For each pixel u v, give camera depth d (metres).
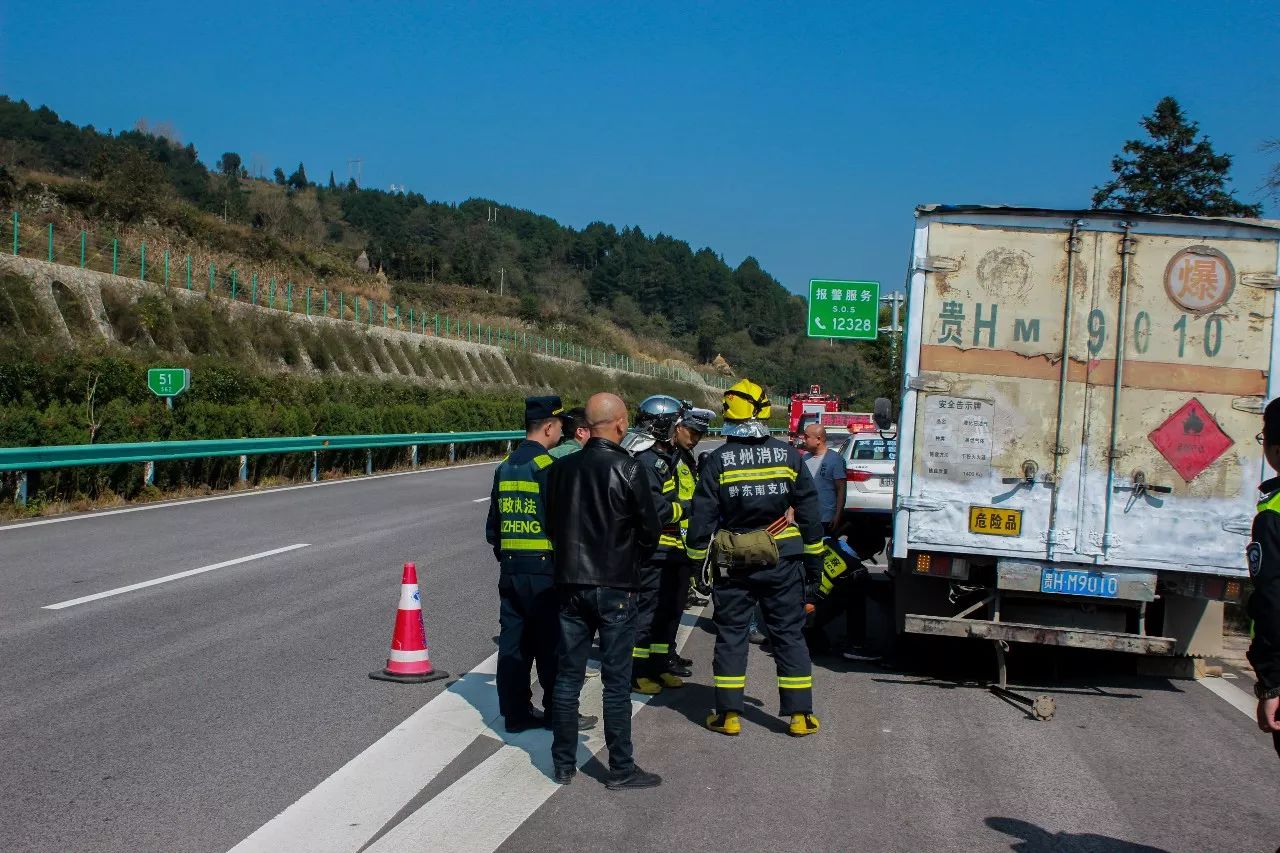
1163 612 7.85
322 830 4.61
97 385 20.59
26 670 6.91
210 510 15.48
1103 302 7.16
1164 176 23.53
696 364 102.75
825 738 6.30
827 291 28.42
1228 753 6.17
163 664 7.17
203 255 43.12
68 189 42.16
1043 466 7.18
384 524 14.67
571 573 5.31
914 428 7.32
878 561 14.34
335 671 7.18
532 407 6.43
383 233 114.88
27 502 14.39
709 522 6.36
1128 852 4.65
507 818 4.85
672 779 5.48
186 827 4.57
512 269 115.88
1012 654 8.86
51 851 4.28
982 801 5.25
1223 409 7.05
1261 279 7.04
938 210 7.27
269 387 25.92
